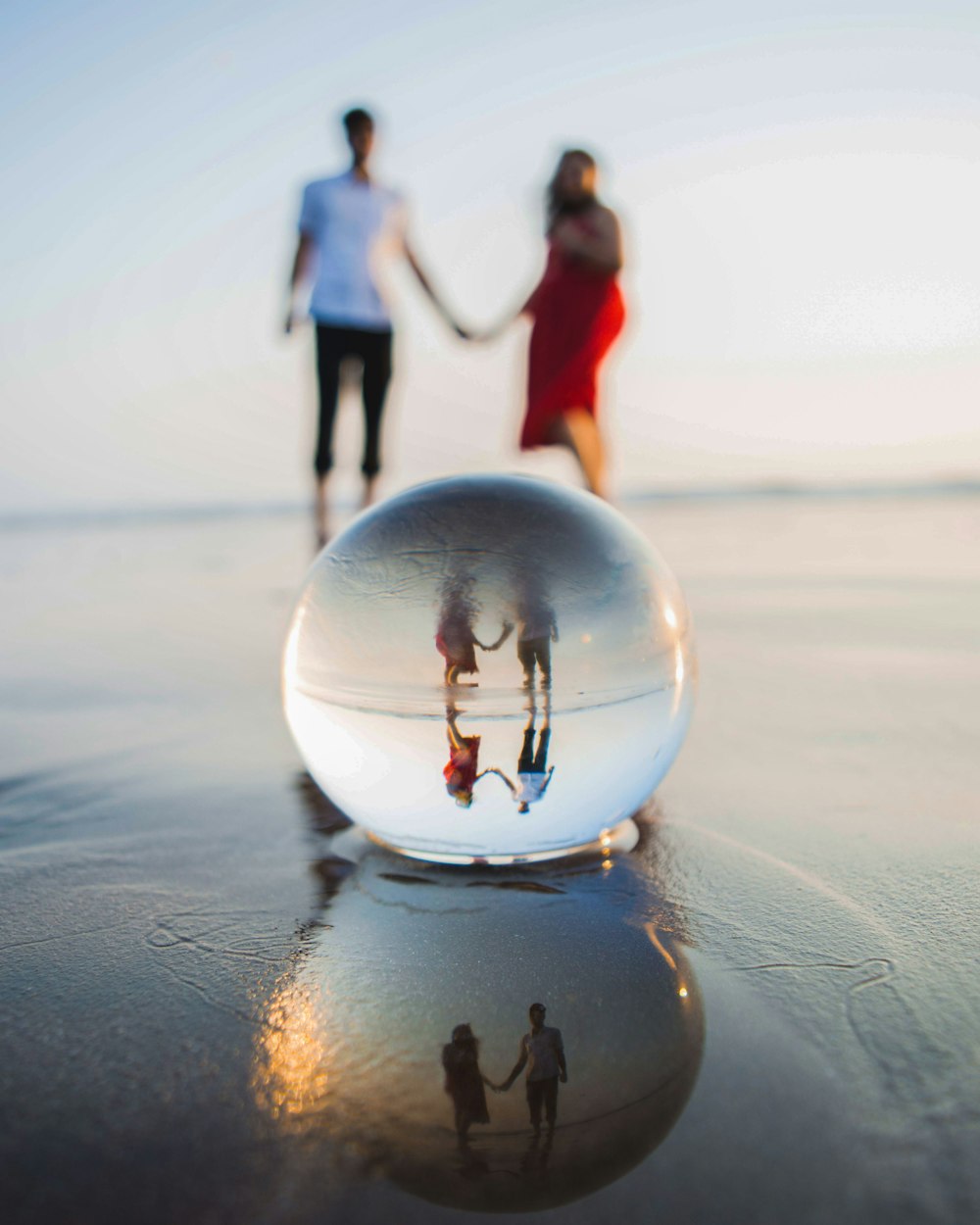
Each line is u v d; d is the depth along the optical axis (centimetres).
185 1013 91
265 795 166
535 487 136
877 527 1062
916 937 103
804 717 211
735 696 236
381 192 498
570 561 126
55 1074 80
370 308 506
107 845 141
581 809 127
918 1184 65
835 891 117
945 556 641
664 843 137
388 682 124
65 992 95
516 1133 71
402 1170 68
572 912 113
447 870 129
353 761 127
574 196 487
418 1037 86
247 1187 66
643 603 128
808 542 848
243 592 563
